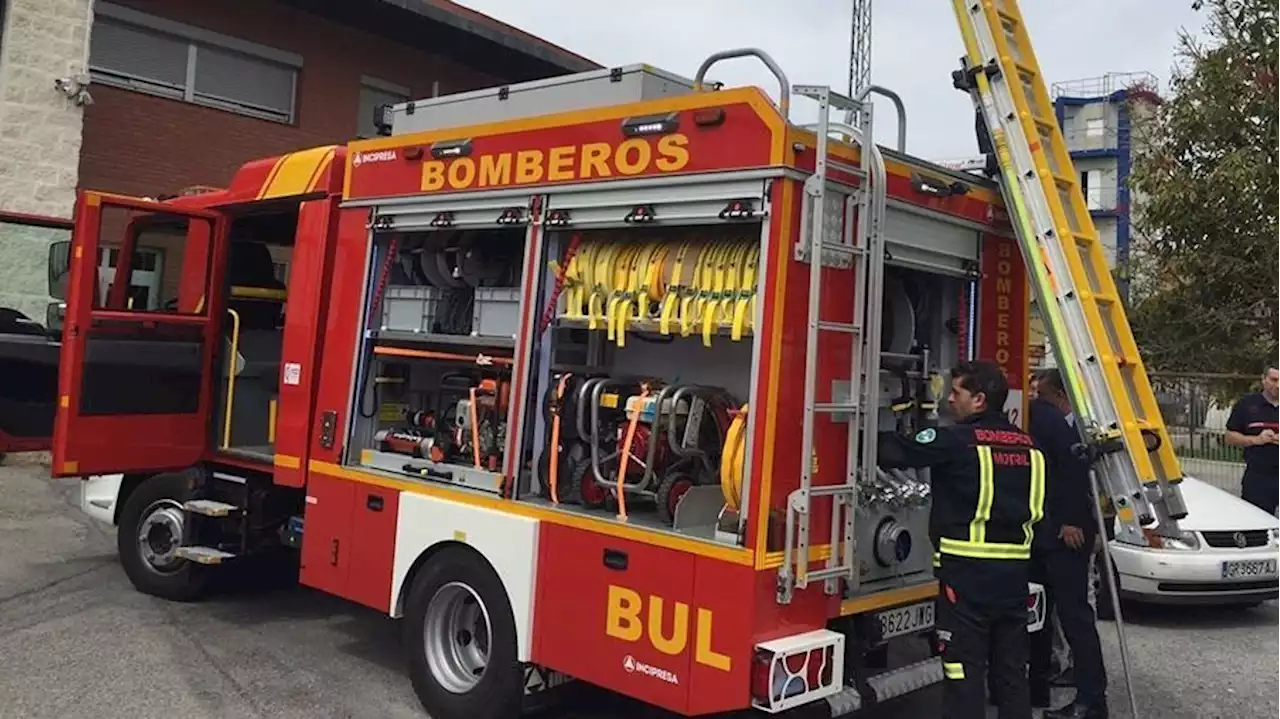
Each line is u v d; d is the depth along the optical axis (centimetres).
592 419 443
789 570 369
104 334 600
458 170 488
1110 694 555
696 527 402
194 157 1352
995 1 488
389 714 486
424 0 1494
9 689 498
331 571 532
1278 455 812
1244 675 593
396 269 541
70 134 1179
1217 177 1477
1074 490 491
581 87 467
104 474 603
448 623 483
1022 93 468
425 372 555
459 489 478
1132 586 700
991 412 433
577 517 423
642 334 472
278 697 504
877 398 407
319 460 546
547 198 447
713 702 370
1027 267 459
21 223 703
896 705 517
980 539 407
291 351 574
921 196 449
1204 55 1559
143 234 641
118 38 1298
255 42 1426
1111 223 4481
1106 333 444
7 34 1130
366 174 539
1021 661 421
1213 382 1220
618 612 404
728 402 434
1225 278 1516
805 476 372
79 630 600
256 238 682
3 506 949
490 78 1759
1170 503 441
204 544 653
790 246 371
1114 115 4638
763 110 373
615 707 496
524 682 445
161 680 520
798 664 367
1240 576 693
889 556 421
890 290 480
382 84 1597
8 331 740
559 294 456
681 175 395
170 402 631
